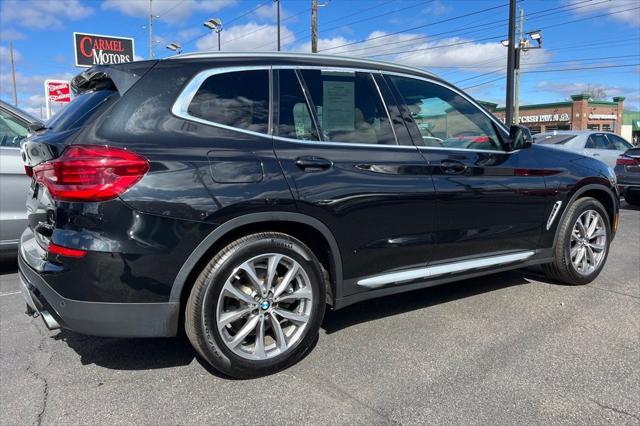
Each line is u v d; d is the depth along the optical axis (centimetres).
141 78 289
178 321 287
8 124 525
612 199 500
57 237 268
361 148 338
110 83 302
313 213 308
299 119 324
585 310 418
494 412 270
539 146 459
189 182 274
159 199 266
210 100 300
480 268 399
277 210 295
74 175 261
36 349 345
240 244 289
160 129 280
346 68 353
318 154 319
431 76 397
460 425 258
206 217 275
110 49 2291
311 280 314
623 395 287
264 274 304
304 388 293
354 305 431
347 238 325
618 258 598
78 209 262
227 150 290
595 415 267
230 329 305
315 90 336
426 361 327
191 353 338
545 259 454
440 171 366
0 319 401
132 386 296
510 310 418
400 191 342
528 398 283
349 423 260
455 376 308
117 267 262
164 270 270
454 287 479
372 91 360
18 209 511
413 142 365
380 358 331
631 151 1089
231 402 279
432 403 278
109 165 259
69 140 273
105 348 347
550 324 388
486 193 391
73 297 264
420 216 355
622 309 420
